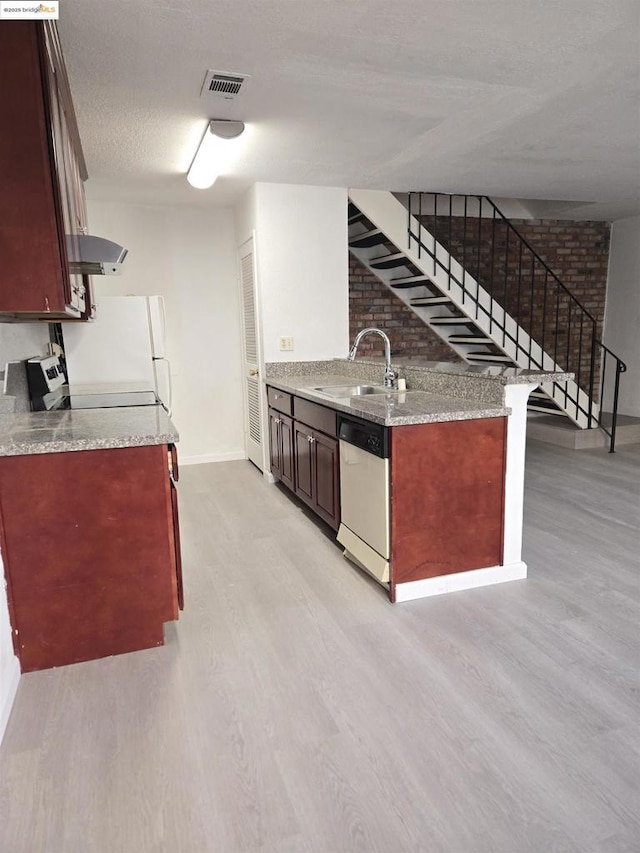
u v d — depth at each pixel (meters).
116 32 2.04
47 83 1.77
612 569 2.88
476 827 1.40
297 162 3.72
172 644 2.27
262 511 3.91
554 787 1.52
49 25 1.86
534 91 2.65
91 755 1.67
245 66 2.33
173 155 3.43
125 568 2.17
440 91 2.63
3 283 1.80
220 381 5.29
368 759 1.64
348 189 4.53
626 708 1.83
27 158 1.77
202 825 1.43
